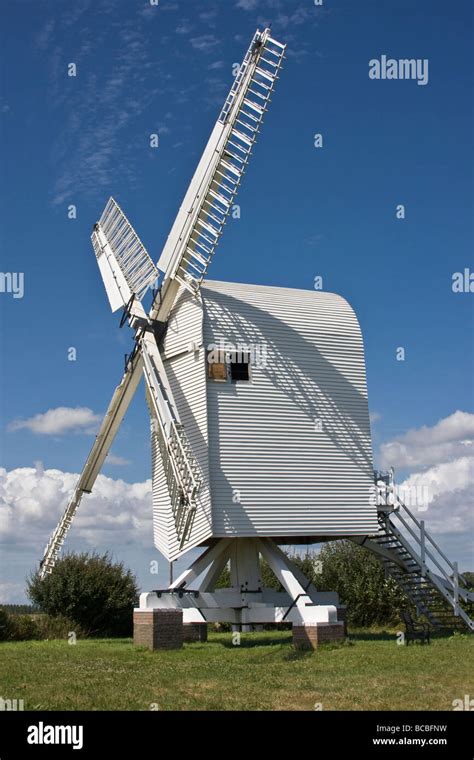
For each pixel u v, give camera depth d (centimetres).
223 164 3167
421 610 3562
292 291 3512
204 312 3209
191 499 2830
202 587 3394
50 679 2234
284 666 2473
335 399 3381
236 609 3269
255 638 3538
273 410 3241
